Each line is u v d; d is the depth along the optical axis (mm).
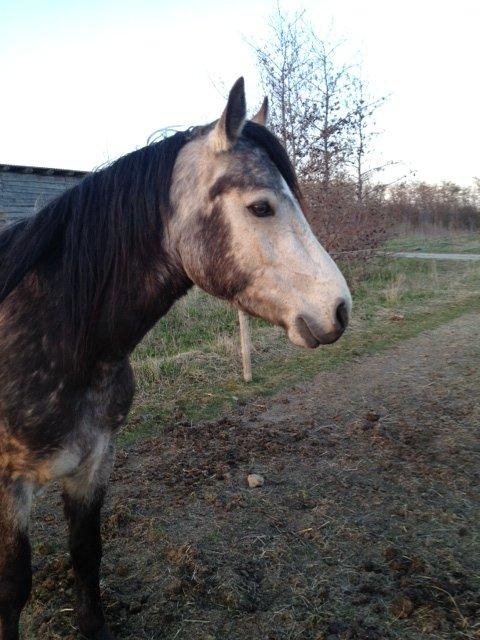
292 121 8422
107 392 1839
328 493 3176
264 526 2842
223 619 2197
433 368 5676
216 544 2686
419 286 10344
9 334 1704
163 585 2396
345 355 6148
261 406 4664
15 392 1666
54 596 2371
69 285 1702
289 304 1627
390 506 3014
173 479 3344
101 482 2008
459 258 14898
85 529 2023
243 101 1603
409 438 3914
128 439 3977
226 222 1636
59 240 1813
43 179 11156
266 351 6234
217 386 5137
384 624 2133
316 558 2576
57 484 3426
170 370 5367
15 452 1712
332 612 2211
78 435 1765
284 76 8367
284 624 2156
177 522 2891
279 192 1644
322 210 9016
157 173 1735
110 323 1755
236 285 1682
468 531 2756
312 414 4484
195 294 8086
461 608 2201
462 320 7840
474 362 5809
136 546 2693
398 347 6508
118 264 1733
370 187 10211
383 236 10797
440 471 3391
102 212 1753
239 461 3602
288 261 1622
